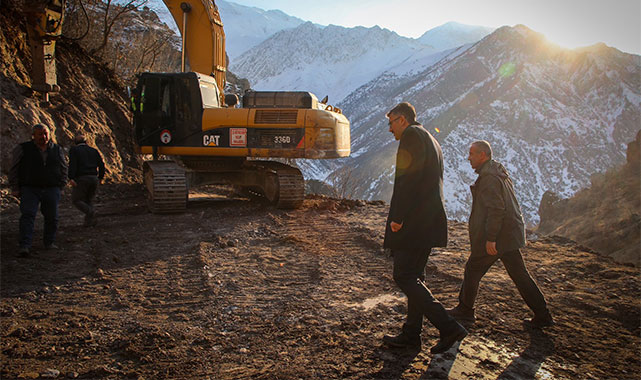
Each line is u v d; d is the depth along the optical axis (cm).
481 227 434
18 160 690
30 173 698
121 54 2745
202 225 948
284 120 1109
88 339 420
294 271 644
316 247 775
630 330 444
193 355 392
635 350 403
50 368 368
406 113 396
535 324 450
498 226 421
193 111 1121
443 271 623
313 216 1081
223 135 1117
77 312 486
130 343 408
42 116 1400
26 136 1310
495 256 435
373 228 921
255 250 755
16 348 400
